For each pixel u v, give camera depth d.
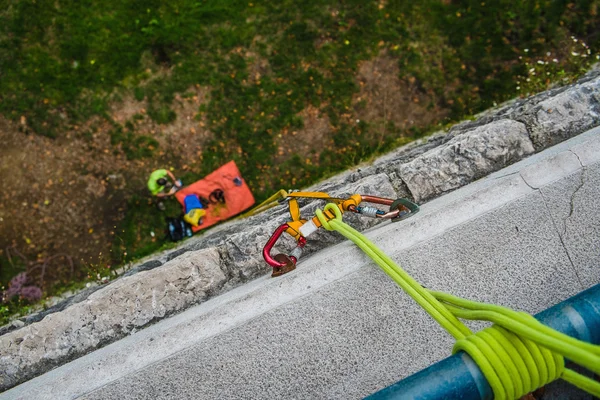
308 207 3.26
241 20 6.30
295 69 6.29
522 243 2.63
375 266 2.59
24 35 6.18
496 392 1.64
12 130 6.11
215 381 2.51
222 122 6.20
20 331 2.95
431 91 6.32
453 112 6.29
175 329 2.57
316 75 6.29
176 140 6.16
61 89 6.14
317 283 2.59
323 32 6.35
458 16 6.37
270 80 6.26
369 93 6.30
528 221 2.65
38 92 6.12
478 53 6.37
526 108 3.64
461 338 1.80
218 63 6.24
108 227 6.02
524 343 1.65
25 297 5.82
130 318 2.97
